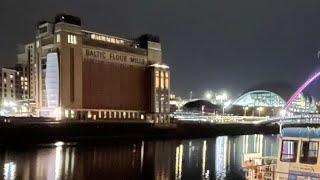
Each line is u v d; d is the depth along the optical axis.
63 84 182.75
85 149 124.06
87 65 195.75
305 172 26.89
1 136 134.12
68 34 187.38
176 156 106.75
